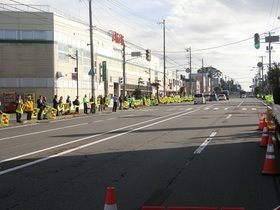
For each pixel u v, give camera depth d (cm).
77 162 1081
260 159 1096
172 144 1420
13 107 4609
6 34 4878
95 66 6456
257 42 3784
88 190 773
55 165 1041
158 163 1048
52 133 1920
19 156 1198
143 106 5919
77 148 1352
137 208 648
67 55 5397
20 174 932
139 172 936
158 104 6850
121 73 7906
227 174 905
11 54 4894
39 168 1003
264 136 1331
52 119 3108
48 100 4981
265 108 4425
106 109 4969
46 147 1395
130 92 8669
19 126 2509
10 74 4894
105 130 2012
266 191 751
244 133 1761
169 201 688
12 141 1612
